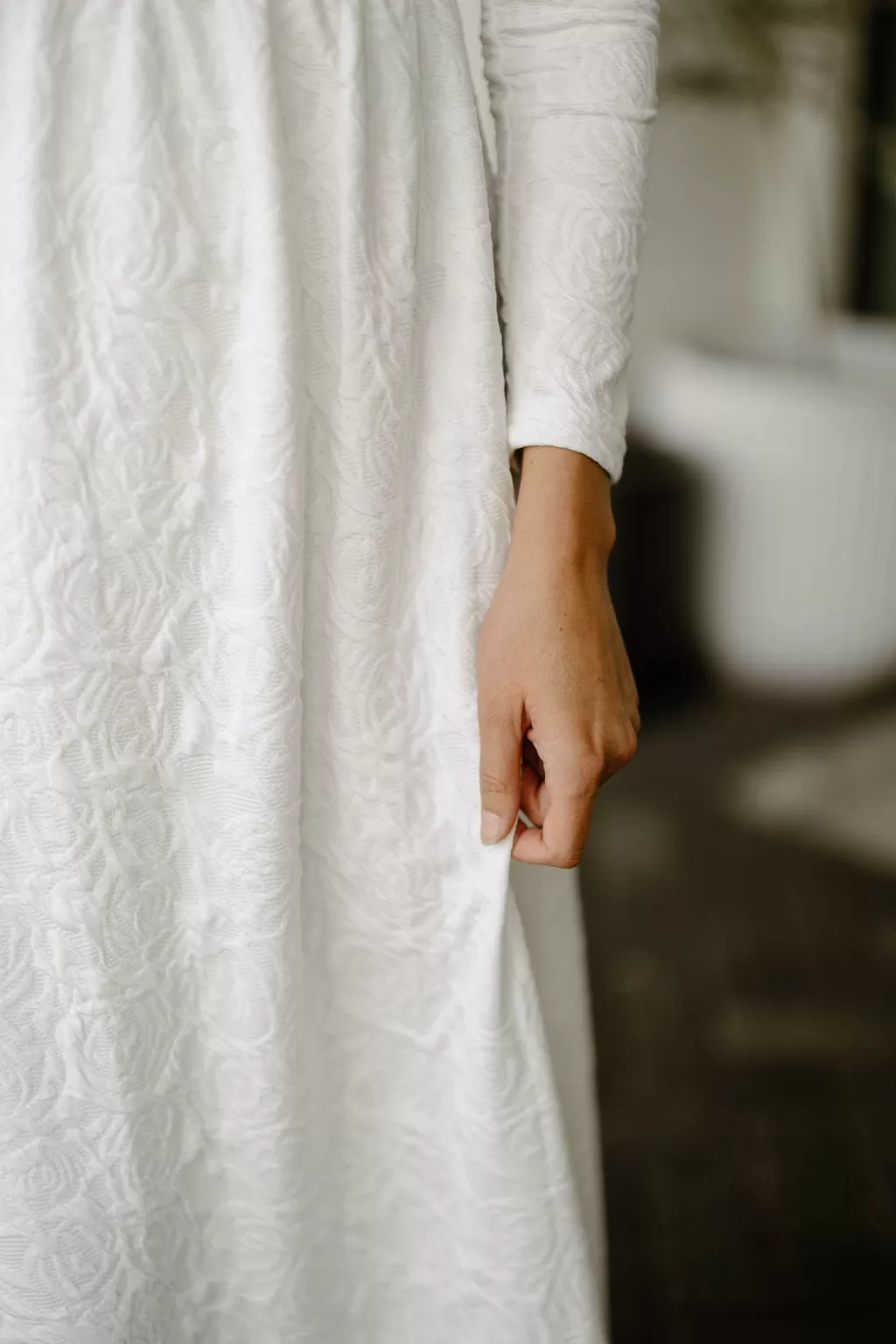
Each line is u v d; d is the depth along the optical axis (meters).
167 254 0.66
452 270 0.74
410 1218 0.86
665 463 2.72
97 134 0.65
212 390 0.69
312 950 0.80
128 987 0.73
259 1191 0.80
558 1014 0.90
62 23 0.63
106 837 0.71
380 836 0.79
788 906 1.92
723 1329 1.23
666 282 3.18
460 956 0.80
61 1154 0.75
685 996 1.73
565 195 0.76
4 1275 0.76
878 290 3.35
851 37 3.07
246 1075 0.78
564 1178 0.80
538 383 0.76
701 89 3.03
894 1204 1.38
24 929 0.72
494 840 0.75
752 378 2.75
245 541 0.70
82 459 0.67
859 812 2.17
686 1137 1.48
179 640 0.71
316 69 0.68
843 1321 1.24
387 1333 0.88
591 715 0.73
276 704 0.72
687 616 2.70
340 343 0.71
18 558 0.67
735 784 2.28
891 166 3.19
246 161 0.66
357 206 0.69
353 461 0.73
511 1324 0.83
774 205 3.22
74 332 0.66
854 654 2.67
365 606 0.75
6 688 0.69
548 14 0.76
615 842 2.10
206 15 0.65
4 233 0.65
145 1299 0.79
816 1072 1.58
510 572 0.75
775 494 2.63
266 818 0.73
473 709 0.77
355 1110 0.84
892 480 2.56
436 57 0.72
